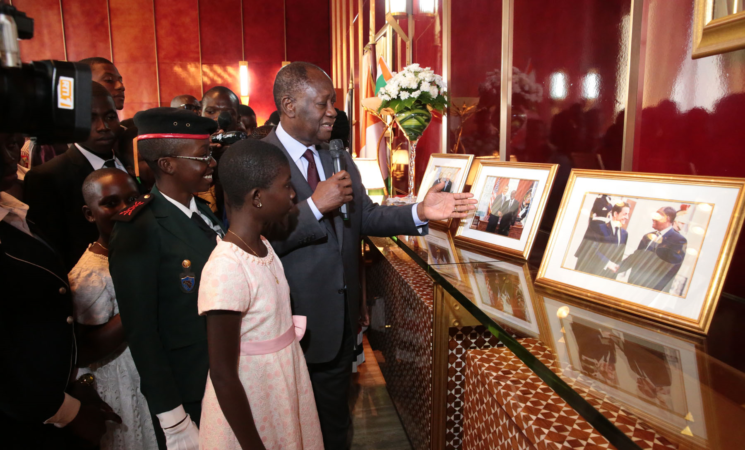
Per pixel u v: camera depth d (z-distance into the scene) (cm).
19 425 96
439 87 209
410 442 201
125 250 112
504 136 172
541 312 90
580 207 104
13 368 89
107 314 130
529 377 106
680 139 97
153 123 119
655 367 70
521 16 158
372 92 421
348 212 149
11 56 58
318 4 830
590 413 61
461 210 140
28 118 63
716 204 80
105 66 242
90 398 114
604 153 120
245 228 107
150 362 110
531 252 135
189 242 121
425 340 161
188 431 113
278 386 108
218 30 812
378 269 257
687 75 94
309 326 142
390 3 306
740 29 80
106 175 139
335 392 158
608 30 116
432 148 268
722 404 61
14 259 93
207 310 96
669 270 83
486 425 110
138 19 790
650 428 56
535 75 151
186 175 123
